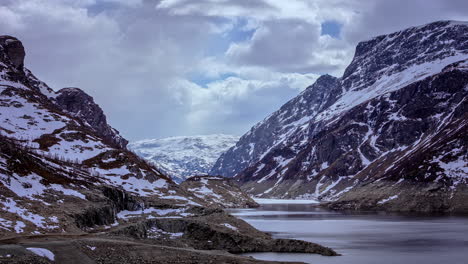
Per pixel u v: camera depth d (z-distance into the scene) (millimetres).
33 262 84000
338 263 117875
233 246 135875
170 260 99438
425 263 119875
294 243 136875
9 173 146875
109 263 93188
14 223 117375
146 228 137500
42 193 147625
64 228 125500
